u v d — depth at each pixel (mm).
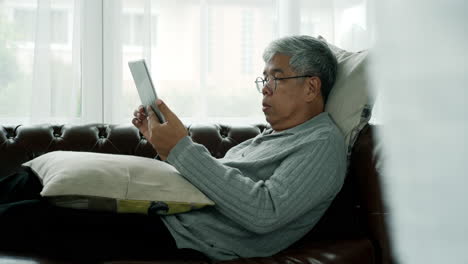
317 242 1102
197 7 2250
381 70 305
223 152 1653
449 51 256
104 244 1025
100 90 2236
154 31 2238
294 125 1268
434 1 262
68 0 2172
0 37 2121
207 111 2273
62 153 1207
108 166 1070
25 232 995
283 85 1246
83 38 2199
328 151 1098
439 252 263
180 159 1037
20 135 1580
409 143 284
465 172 250
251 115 2314
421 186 277
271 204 1005
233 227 1080
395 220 302
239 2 2283
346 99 1245
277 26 2316
